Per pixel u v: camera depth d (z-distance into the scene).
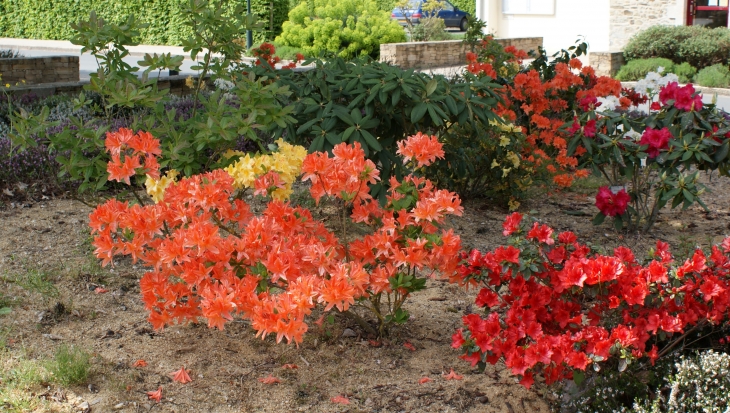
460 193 5.82
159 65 4.59
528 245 3.04
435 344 3.60
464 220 5.40
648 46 16.72
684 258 3.63
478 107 5.10
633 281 2.91
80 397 3.02
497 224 5.36
